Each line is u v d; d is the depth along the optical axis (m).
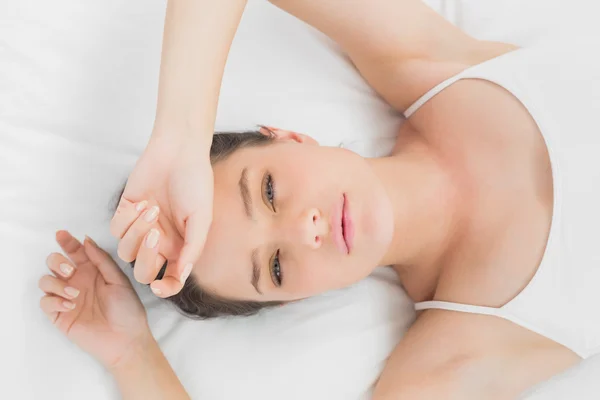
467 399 1.00
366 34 1.09
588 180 0.96
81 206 1.06
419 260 1.09
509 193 1.01
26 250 1.03
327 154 0.96
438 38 1.10
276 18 1.17
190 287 1.00
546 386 1.04
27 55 1.08
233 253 0.92
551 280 0.97
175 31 0.85
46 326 1.01
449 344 1.03
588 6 1.15
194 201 0.80
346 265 0.93
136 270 0.76
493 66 1.04
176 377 1.00
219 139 1.02
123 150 1.08
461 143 1.06
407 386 1.02
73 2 1.11
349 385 1.05
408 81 1.10
